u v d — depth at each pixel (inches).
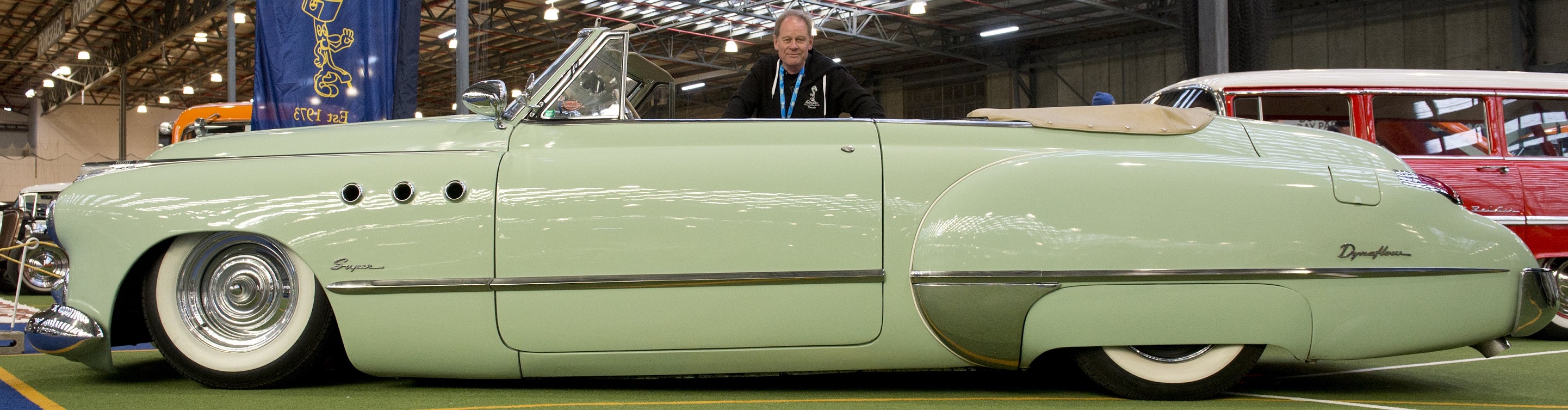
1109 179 109.1
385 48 279.7
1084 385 123.0
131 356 151.6
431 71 1187.9
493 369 110.4
